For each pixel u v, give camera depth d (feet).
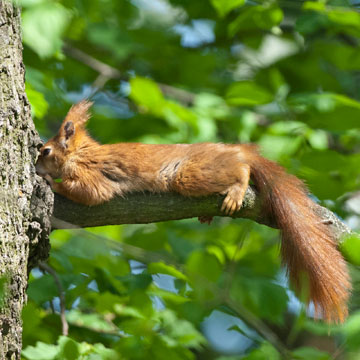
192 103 51.29
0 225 24.85
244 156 32.81
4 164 25.50
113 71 52.11
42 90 44.42
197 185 31.04
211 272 35.86
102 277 34.96
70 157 34.12
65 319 32.48
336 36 57.36
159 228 45.42
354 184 41.91
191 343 34.32
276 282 42.45
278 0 46.44
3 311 24.53
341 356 28.22
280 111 46.88
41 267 33.60
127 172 32.78
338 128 44.68
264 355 30.42
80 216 29.32
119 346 32.94
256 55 58.80
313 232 32.01
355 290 31.86
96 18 53.52
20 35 27.58
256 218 32.04
